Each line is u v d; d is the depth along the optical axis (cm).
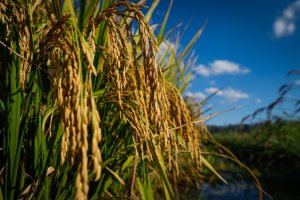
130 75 48
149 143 43
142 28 41
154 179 121
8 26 47
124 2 44
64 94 33
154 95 41
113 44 41
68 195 50
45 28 58
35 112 50
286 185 180
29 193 46
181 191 152
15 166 46
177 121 55
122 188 71
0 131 53
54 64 38
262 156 266
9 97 48
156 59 41
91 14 50
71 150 28
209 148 215
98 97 52
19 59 46
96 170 25
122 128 62
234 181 193
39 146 49
